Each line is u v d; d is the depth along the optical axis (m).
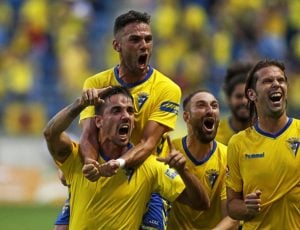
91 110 14.19
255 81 13.07
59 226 14.62
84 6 42.00
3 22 41.12
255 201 12.53
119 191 13.22
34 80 38.44
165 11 41.81
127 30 13.92
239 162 13.23
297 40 41.16
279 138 13.02
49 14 41.41
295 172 12.91
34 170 34.00
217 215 14.85
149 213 14.04
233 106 17.16
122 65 14.29
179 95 14.41
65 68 39.03
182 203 13.95
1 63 39.00
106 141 13.31
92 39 40.88
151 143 13.78
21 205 32.72
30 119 37.09
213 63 39.28
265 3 42.12
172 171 13.45
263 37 40.47
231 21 41.06
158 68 39.12
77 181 13.41
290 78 39.28
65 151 13.37
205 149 14.88
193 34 40.19
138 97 14.18
